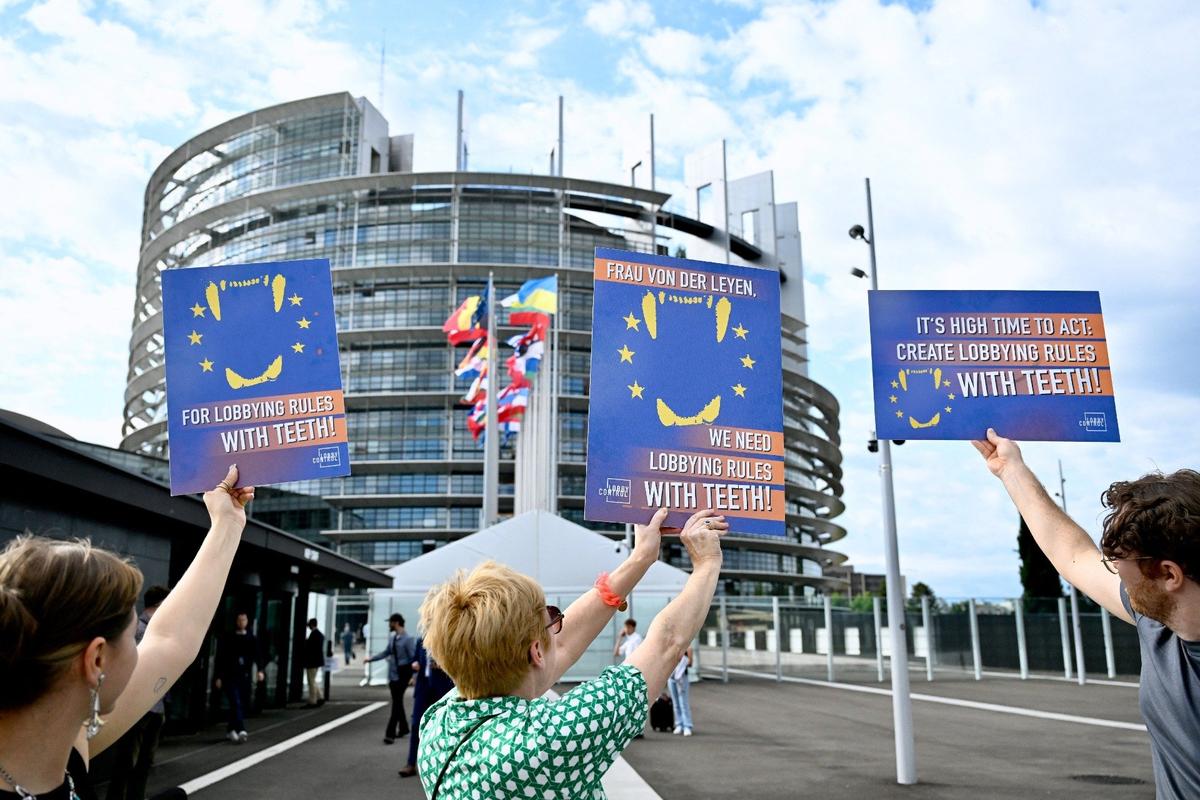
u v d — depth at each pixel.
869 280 12.29
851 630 31.67
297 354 3.48
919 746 13.66
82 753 1.82
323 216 87.69
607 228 88.75
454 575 2.46
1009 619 31.92
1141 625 2.28
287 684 21.80
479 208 86.62
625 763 12.06
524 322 40.16
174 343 3.42
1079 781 10.44
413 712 11.13
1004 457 3.16
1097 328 4.05
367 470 79.38
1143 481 2.16
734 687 28.44
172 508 10.98
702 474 3.51
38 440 8.30
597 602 2.79
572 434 79.38
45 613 1.46
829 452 103.19
